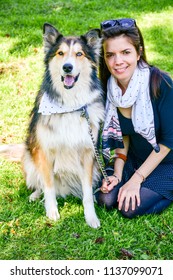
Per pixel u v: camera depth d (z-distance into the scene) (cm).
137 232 343
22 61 682
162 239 336
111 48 317
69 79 331
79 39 348
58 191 402
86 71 342
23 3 995
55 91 343
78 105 342
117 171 376
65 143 349
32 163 387
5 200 386
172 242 333
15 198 390
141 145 366
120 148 379
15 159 448
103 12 928
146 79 329
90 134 348
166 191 367
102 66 353
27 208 375
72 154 360
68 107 341
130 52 316
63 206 386
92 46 349
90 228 348
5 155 452
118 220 358
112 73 328
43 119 350
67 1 1007
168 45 758
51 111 342
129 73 322
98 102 355
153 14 909
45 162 364
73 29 820
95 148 349
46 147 356
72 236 339
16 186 409
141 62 334
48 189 372
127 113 348
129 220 359
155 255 319
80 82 339
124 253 320
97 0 1013
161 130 351
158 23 846
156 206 364
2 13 919
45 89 353
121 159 381
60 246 328
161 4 973
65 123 344
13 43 745
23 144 447
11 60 686
